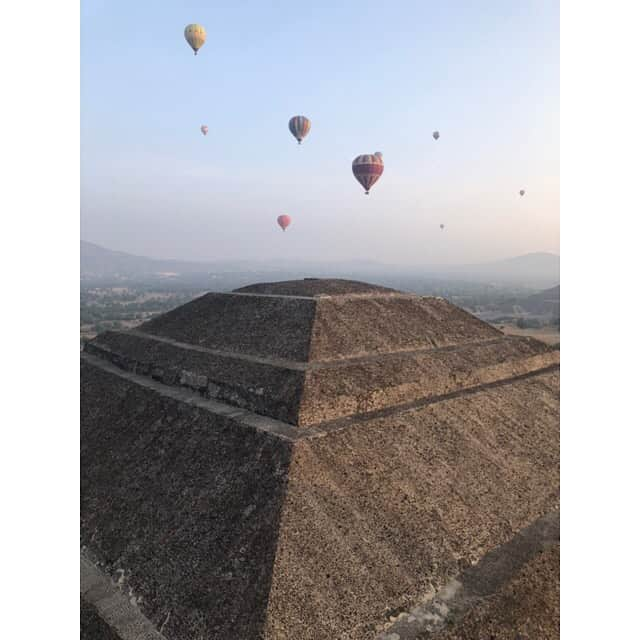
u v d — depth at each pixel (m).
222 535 10.89
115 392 18.72
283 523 10.42
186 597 10.06
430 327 21.44
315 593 9.45
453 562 11.20
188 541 11.23
